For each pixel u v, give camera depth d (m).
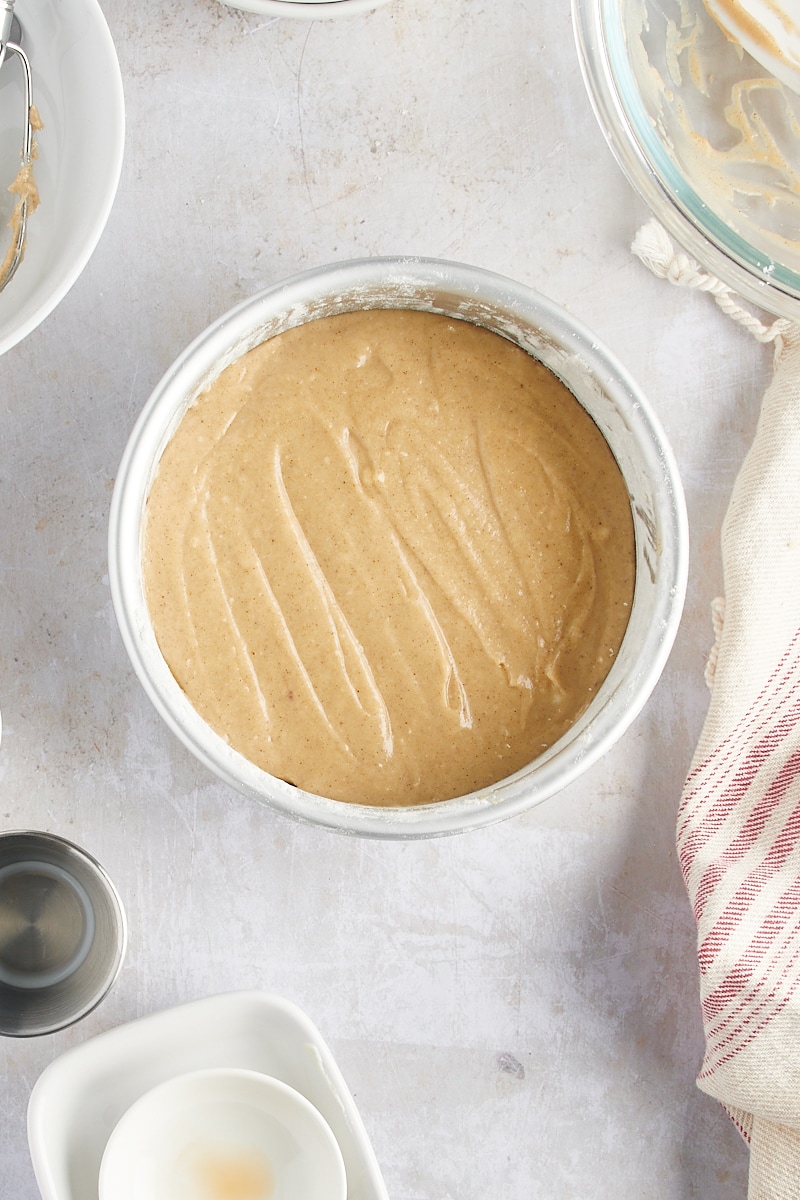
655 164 0.99
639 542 0.97
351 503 0.96
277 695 0.96
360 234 1.02
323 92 1.01
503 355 0.97
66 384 1.01
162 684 0.94
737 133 1.01
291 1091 0.97
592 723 0.95
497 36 1.02
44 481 1.01
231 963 1.02
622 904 1.03
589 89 0.99
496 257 1.02
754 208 1.01
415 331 0.97
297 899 1.02
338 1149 0.96
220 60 1.01
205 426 0.96
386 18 1.01
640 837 1.03
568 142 1.02
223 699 0.96
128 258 1.01
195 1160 0.99
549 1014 1.03
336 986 1.02
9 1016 0.99
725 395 1.03
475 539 0.97
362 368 0.97
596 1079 1.03
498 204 1.02
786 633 1.00
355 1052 1.02
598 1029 1.03
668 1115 1.03
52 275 0.95
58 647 1.01
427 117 1.02
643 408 0.94
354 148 1.02
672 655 1.03
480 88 1.02
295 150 1.01
